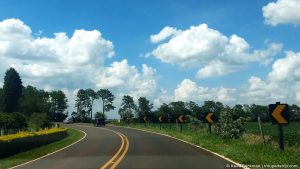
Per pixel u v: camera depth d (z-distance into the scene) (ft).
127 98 460.14
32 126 214.28
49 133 127.85
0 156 81.30
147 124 261.85
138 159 63.36
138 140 114.62
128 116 296.71
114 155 71.97
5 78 404.16
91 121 439.63
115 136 143.13
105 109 559.38
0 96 402.11
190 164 54.80
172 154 70.44
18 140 94.07
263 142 80.48
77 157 71.26
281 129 59.62
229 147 74.43
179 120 156.15
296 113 343.87
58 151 88.43
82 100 555.28
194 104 395.34
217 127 110.11
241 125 106.93
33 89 515.09
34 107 407.44
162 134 147.84
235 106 110.73
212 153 70.85
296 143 84.28
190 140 103.96
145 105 446.60
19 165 63.10
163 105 397.19
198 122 152.76
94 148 91.45
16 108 400.67
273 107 59.47
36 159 72.02
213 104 353.92
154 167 52.54
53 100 528.22
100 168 53.31
